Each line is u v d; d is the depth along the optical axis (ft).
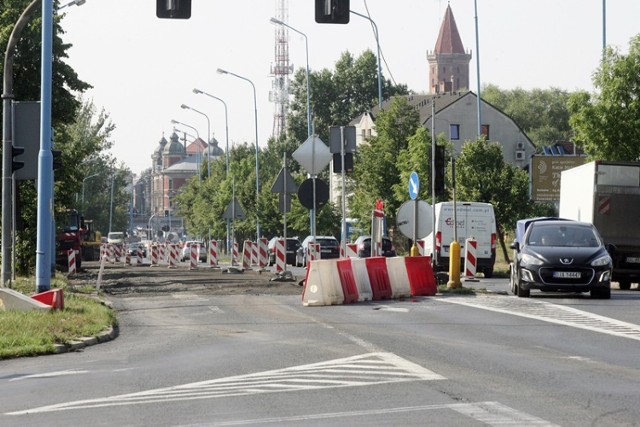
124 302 207.10
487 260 343.05
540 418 69.97
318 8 153.17
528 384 87.35
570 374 94.12
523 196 471.21
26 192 335.06
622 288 282.36
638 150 365.61
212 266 427.33
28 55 343.87
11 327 137.69
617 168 271.08
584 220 279.90
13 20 343.67
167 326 154.92
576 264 200.44
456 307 180.96
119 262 615.16
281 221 609.83
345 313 170.40
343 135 247.50
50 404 82.02
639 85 364.79
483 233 343.26
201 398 82.43
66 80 354.95
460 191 465.47
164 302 204.13
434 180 222.28
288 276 278.46
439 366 100.07
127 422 72.13
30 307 159.53
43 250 182.39
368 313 169.89
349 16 153.17
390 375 93.20
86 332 137.39
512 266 223.92
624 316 161.38
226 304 194.29
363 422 69.56
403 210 222.07
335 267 192.65
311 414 73.36
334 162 247.91
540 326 144.87
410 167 492.13
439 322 151.53
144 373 100.42
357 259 199.21
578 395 81.00
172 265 486.79
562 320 154.51
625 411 73.20
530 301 195.21
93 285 277.85
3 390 91.86
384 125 540.52
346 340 125.70
